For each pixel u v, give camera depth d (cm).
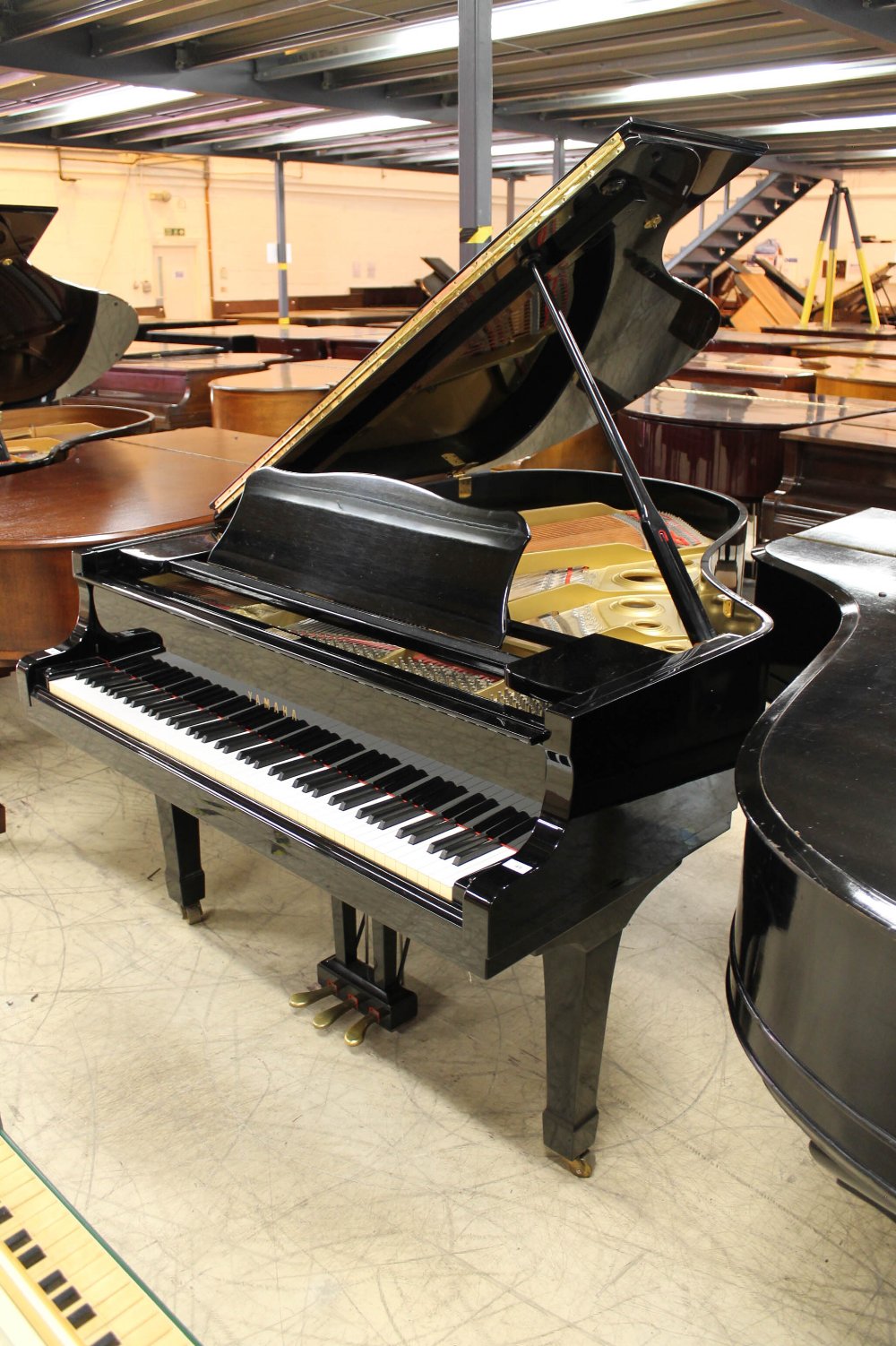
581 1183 201
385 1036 240
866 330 1038
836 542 287
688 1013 248
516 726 171
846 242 1458
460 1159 206
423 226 1466
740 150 191
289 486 238
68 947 270
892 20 531
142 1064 230
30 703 246
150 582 250
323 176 1334
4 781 357
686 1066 232
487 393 258
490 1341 170
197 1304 176
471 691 186
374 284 1438
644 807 179
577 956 181
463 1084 226
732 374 698
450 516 208
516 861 161
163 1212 193
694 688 183
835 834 133
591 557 277
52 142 900
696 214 1368
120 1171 202
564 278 217
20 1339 102
